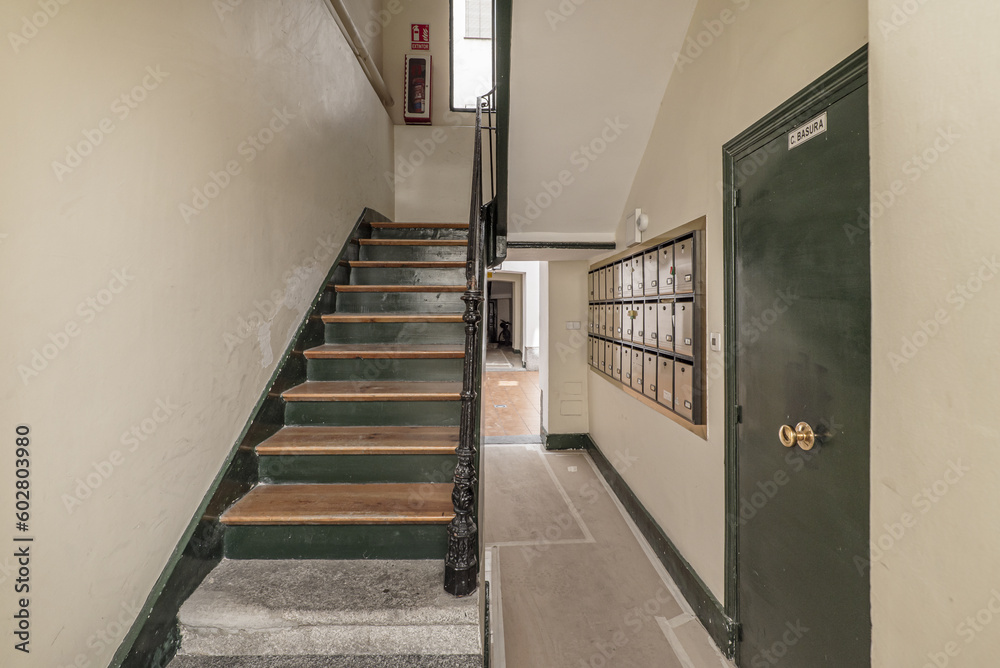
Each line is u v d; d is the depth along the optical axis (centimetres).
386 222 370
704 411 215
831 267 133
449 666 129
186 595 136
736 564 188
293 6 219
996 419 68
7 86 84
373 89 376
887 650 91
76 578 100
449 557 140
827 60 134
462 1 471
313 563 155
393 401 201
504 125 237
